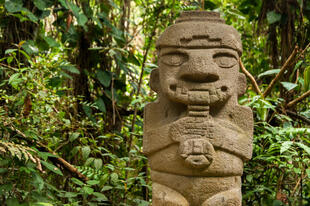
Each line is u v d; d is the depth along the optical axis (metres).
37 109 3.35
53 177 3.82
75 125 3.80
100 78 4.41
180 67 3.00
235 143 2.96
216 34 2.98
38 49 4.10
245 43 5.34
